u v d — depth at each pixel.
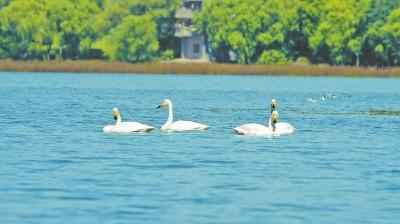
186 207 25.62
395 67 166.50
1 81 123.44
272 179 30.94
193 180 30.38
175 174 31.70
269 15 172.88
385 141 44.75
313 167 34.25
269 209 25.55
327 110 70.75
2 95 87.38
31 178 30.36
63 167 33.19
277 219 24.23
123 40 177.62
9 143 41.44
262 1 173.12
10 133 46.53
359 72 151.88
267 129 46.53
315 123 56.56
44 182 29.53
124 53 178.12
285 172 32.69
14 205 25.58
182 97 88.25
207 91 101.19
